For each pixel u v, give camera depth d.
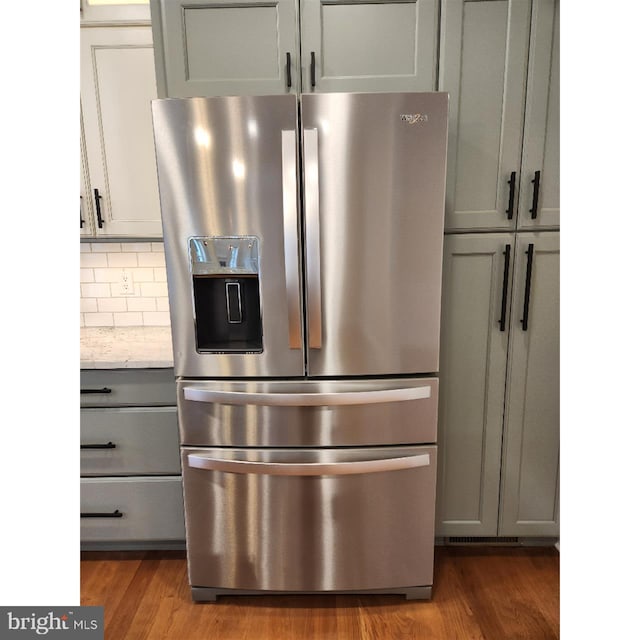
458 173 1.58
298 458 1.50
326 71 1.52
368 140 1.34
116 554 1.94
